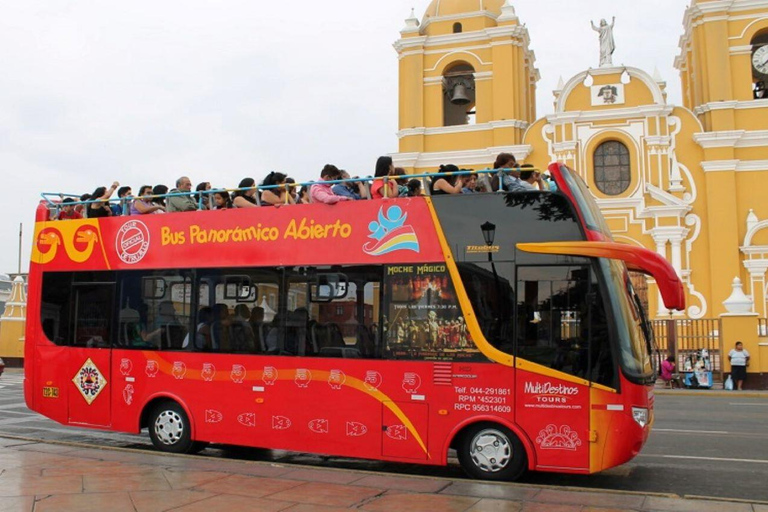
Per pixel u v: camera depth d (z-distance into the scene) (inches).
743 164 1214.9
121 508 291.7
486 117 1322.6
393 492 321.7
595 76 1290.6
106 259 482.0
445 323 376.5
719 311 1179.9
